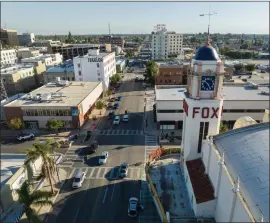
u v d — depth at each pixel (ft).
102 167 171.01
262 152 78.43
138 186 149.48
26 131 234.79
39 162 168.45
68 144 202.90
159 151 137.69
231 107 225.97
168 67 382.22
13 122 222.69
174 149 138.51
